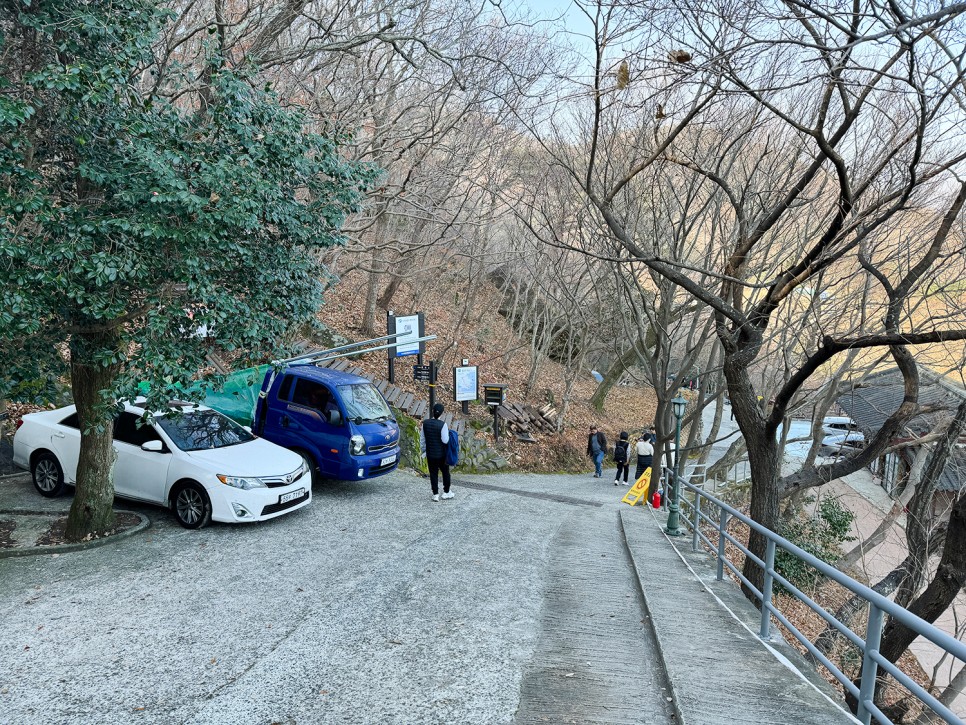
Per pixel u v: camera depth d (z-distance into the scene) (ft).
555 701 15.44
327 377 41.16
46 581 23.47
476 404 78.59
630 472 82.07
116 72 21.34
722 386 55.11
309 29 43.68
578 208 44.88
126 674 16.85
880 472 81.66
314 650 18.38
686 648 18.11
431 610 21.80
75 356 26.02
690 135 43.11
